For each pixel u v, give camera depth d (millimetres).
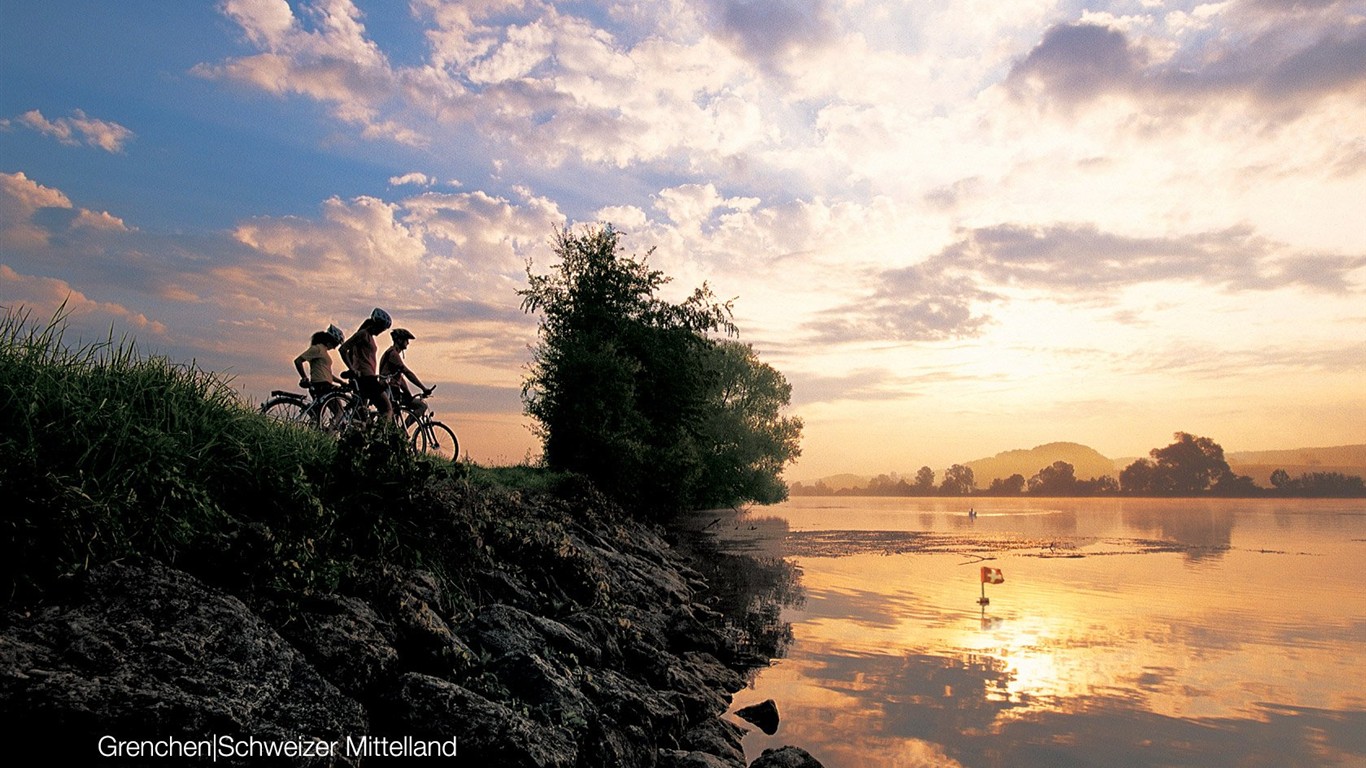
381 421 7125
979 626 13156
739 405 55906
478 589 7367
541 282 30281
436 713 4523
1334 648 11766
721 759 6418
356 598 5406
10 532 3727
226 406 6336
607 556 13102
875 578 19391
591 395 26172
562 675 6012
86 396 4992
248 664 3953
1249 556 28000
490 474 16406
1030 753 6984
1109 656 11008
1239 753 7035
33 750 3088
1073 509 99688
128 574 4082
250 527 4906
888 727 7719
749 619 13633
